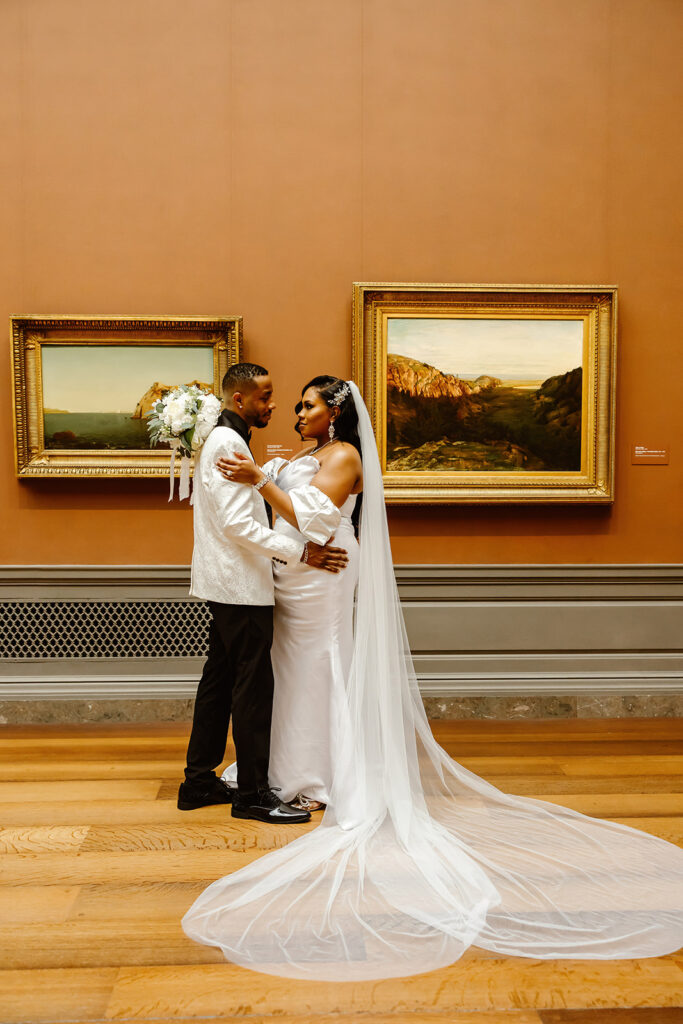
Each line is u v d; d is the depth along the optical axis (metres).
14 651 4.73
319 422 3.35
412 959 2.20
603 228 4.78
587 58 4.73
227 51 4.64
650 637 4.86
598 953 2.24
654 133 4.77
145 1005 2.02
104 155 4.64
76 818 3.23
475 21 4.70
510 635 4.82
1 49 4.58
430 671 4.80
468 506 4.82
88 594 4.72
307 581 3.34
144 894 2.60
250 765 3.22
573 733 4.45
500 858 2.82
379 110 4.70
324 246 4.71
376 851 2.88
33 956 2.23
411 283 4.66
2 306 4.64
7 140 4.61
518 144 4.73
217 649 3.37
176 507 4.74
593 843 2.94
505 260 4.76
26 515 4.70
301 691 3.35
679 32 4.74
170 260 4.68
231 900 2.52
